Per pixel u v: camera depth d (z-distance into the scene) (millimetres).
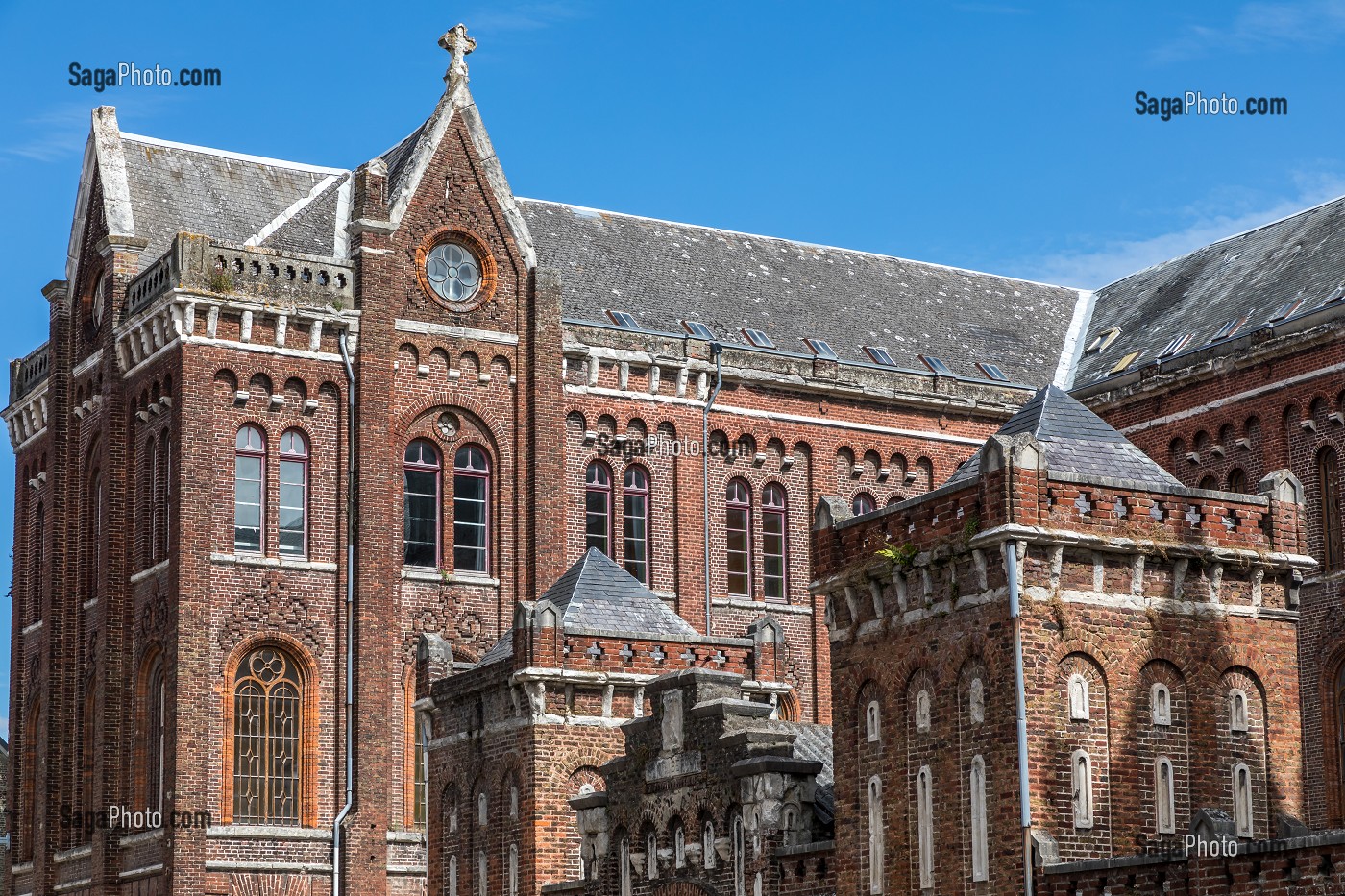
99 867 58812
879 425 68562
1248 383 61250
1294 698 36438
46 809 62719
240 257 58812
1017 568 34406
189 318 57719
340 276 60156
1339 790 57062
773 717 48281
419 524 60438
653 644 47469
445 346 61188
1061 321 75938
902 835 36469
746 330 68312
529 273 62875
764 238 73688
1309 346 58938
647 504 64312
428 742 50656
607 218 70625
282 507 58562
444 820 49562
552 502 61812
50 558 64375
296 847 56844
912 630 36750
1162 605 35625
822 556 38938
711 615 64562
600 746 46281
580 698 46406
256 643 57531
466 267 62250
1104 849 34188
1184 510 36125
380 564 59000
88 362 63500
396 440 60219
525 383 62281
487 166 62688
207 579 57031
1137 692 35156
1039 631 34438
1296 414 59562
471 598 60531
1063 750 34219
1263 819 35656
